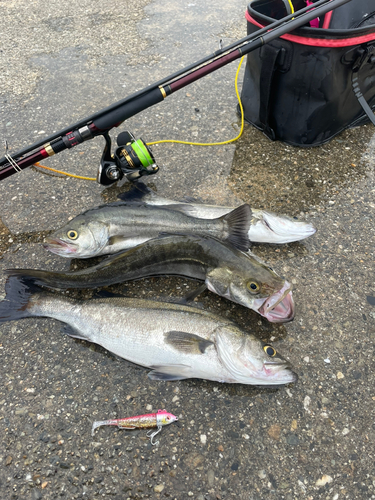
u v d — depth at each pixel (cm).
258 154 87
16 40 130
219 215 68
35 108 101
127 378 56
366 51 72
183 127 94
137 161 71
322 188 79
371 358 57
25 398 54
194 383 55
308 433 52
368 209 76
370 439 51
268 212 67
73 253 62
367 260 68
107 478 49
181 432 52
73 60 119
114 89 107
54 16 144
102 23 139
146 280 65
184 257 60
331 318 61
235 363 52
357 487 48
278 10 85
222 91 105
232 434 51
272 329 60
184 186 80
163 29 134
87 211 63
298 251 69
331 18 76
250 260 57
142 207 65
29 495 48
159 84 64
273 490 48
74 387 55
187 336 53
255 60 83
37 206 77
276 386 55
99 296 60
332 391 55
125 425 51
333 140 89
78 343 59
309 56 72
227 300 62
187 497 48
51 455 50
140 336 54
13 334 60
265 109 84
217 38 128
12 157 63
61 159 86
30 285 59
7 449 51
